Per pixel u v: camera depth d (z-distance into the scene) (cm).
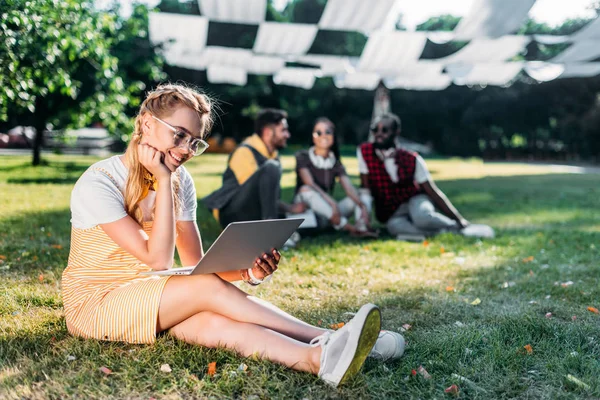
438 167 2295
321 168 623
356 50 3441
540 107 3531
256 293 378
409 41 955
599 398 231
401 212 637
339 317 332
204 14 833
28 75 601
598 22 901
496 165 2666
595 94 3294
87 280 258
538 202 1016
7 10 538
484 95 3575
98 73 858
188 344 256
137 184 251
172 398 217
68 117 1277
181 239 282
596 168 2577
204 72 3089
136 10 1159
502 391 236
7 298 333
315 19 3453
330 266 467
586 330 310
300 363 236
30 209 700
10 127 1357
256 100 3606
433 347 276
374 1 766
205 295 243
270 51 990
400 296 382
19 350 256
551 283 421
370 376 241
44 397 214
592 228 724
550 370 255
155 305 244
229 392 223
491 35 898
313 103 3806
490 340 289
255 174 528
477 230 628
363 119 3994
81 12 690
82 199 249
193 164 2016
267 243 254
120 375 232
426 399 227
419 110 3750
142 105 247
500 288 412
